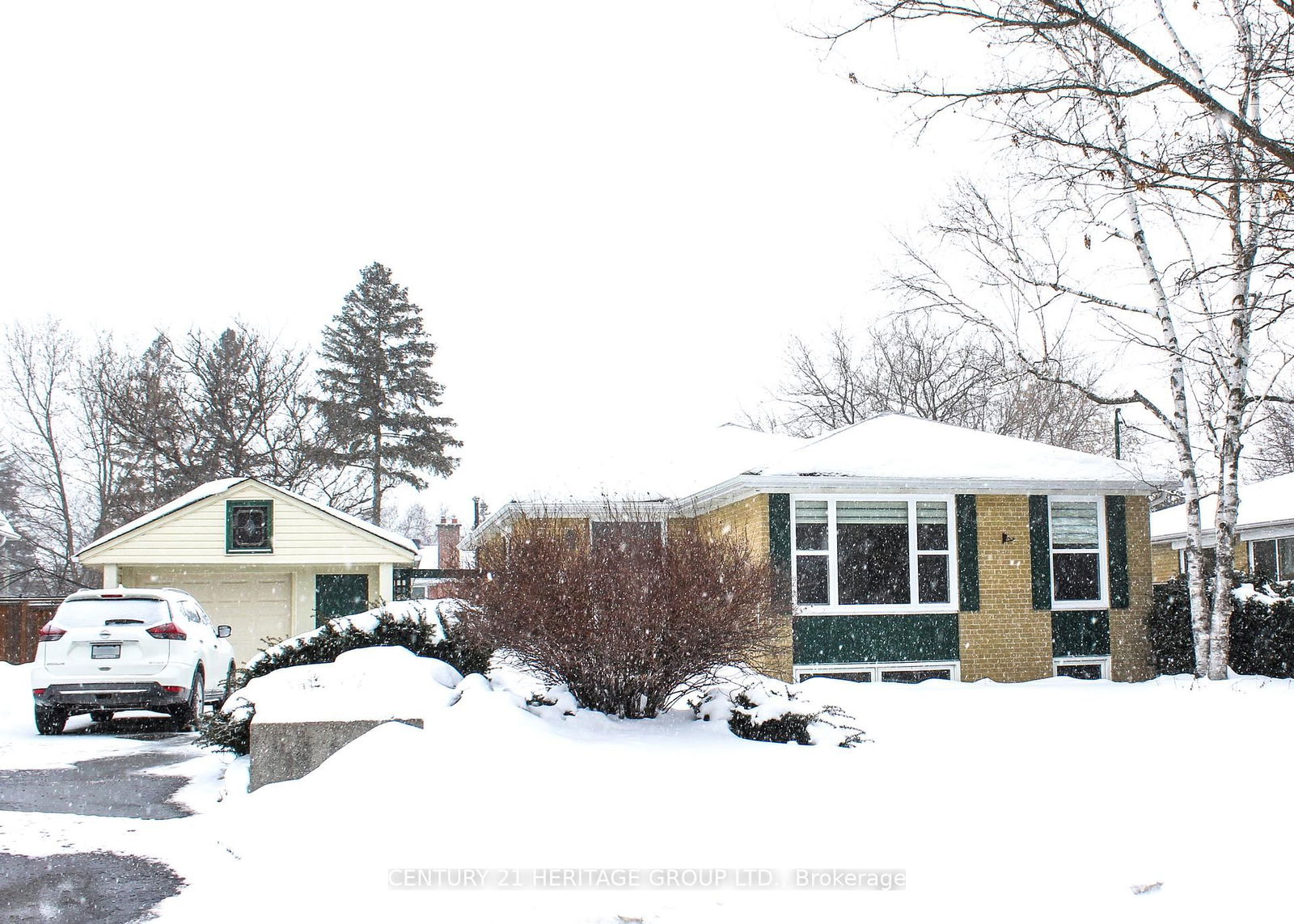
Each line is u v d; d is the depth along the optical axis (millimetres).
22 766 9633
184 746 11125
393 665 8711
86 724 13727
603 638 8977
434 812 6129
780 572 11867
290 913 5027
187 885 5605
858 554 16094
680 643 9023
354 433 43500
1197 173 8289
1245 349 14422
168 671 12336
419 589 30266
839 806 6562
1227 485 14969
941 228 19359
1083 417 33844
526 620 8969
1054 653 16531
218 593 21219
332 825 6102
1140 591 16984
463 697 8234
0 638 22281
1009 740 9289
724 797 6617
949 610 16172
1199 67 9859
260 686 8898
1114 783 7461
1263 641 15578
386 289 46719
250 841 6176
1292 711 10758
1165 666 16688
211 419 35906
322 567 21453
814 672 15586
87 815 7316
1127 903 5211
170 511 20547
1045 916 5027
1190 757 8461
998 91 8664
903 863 5598
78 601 12484
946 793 7004
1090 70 10984
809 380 37500
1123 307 14609
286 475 36438
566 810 6203
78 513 41156
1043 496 16719
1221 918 5066
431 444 45094
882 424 17703
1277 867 5691
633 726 8883
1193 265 13117
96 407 38031
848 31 8742
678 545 9516
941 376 34469
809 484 15594
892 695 12547
